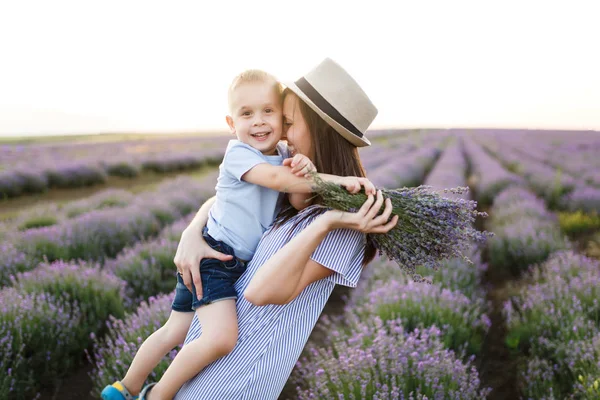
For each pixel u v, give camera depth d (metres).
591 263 5.40
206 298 1.47
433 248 1.52
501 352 4.16
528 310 4.53
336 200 1.40
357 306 4.75
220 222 1.59
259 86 1.59
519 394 3.53
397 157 26.73
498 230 7.68
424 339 3.28
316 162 1.57
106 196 12.30
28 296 4.37
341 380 2.86
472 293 5.06
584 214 9.39
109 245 7.45
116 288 4.99
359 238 1.50
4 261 5.73
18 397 3.48
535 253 6.32
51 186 16.97
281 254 1.35
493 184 13.82
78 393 3.71
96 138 68.44
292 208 1.60
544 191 12.49
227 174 1.60
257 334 1.43
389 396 2.71
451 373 3.00
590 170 16.52
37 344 3.87
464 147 41.19
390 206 1.43
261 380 1.41
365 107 1.60
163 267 6.09
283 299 1.35
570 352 3.48
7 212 12.39
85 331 4.20
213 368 1.43
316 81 1.57
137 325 3.72
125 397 1.67
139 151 31.47
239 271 1.56
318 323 4.94
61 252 6.64
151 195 12.38
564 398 3.17
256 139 1.61
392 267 5.57
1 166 17.91
